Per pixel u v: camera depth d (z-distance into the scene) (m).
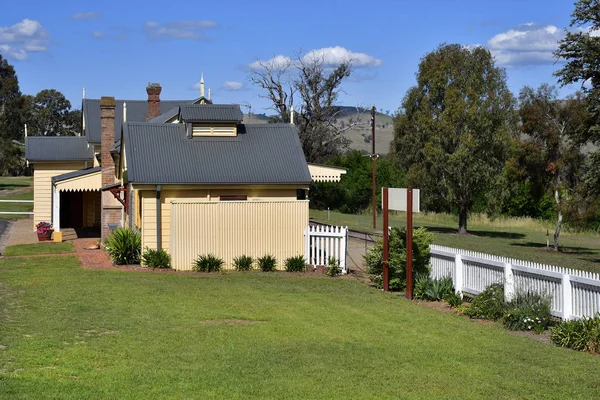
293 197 23.67
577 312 12.59
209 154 23.39
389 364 9.82
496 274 14.80
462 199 44.09
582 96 34.84
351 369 9.51
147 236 22.11
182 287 17.08
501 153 43.06
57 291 15.83
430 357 10.30
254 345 10.85
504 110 44.09
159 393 8.08
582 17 26.61
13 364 9.08
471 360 10.18
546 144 35.84
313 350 10.59
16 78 95.56
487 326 13.06
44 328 11.55
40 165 37.34
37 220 37.31
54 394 7.75
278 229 21.70
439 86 44.56
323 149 61.41
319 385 8.66
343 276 20.47
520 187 55.47
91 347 10.30
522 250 33.19
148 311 13.55
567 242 41.59
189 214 21.02
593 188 28.52
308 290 17.31
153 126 23.92
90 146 37.44
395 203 17.03
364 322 13.07
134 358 9.74
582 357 10.58
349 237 31.88
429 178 43.84
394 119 47.19
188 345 10.69
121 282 17.69
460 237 40.56
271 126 25.12
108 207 28.45
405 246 17.55
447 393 8.45
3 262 22.56
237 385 8.55
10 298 14.73
